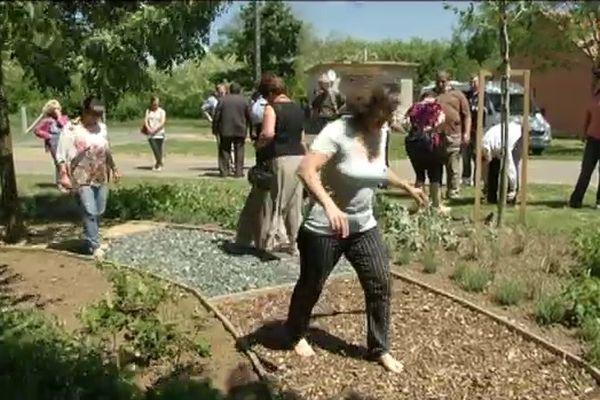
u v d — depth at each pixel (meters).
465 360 5.79
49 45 6.39
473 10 10.16
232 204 11.39
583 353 5.92
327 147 5.26
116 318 6.06
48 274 7.90
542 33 23.52
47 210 11.90
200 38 9.73
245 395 5.14
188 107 46.03
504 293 6.98
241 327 6.32
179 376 5.25
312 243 5.48
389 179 5.52
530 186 14.88
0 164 9.62
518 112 23.75
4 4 5.73
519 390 5.32
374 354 5.65
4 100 9.63
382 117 5.24
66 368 4.98
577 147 27.48
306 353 5.78
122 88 9.51
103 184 8.77
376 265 5.50
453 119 11.55
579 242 8.55
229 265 8.23
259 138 8.41
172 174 17.81
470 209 11.50
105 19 7.07
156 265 8.23
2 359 5.05
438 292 7.17
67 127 8.60
